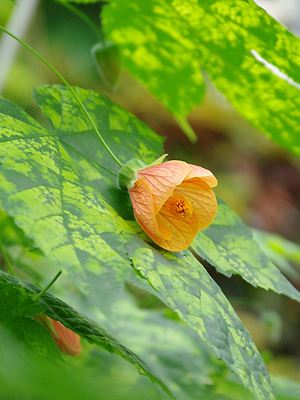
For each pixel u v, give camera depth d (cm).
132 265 49
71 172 54
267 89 65
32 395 38
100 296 45
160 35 68
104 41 73
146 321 84
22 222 47
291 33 57
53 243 46
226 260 57
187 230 53
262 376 51
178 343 81
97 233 49
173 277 50
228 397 77
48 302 56
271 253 90
